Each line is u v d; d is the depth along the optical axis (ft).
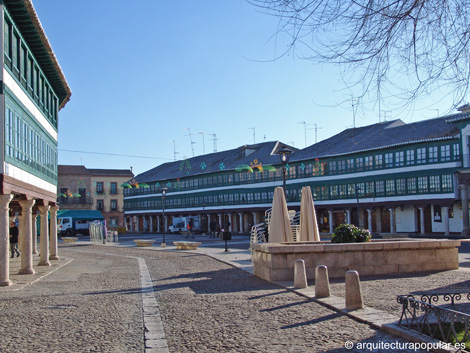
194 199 249.55
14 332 27.84
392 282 44.11
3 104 47.42
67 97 85.97
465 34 23.03
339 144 187.83
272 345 23.93
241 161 229.86
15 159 52.49
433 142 147.95
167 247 127.75
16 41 54.44
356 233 55.42
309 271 49.03
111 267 72.33
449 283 42.73
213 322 29.71
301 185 192.54
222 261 77.51
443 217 147.95
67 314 33.19
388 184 161.38
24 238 60.80
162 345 24.50
